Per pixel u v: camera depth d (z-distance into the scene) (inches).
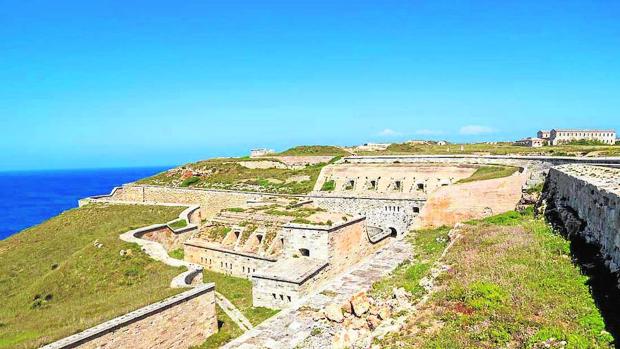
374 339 591.8
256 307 1102.4
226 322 1013.8
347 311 768.9
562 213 977.5
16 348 683.4
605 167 1122.7
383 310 689.0
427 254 1173.1
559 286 625.9
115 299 955.3
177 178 3238.2
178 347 852.6
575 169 1126.4
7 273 1611.7
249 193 2492.6
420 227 1640.0
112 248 1357.0
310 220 1325.0
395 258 1184.8
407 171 2066.9
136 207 2293.3
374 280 990.4
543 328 518.0
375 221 1967.3
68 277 1278.3
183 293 881.5
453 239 1162.6
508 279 689.6
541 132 5428.2
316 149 3826.3
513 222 1245.7
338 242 1293.1
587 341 466.6
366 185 2123.5
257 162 3275.1
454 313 609.6
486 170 1878.7
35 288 1272.1
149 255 1304.1
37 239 1990.7
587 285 609.0
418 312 647.8
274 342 704.4
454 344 523.2
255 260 1306.6
